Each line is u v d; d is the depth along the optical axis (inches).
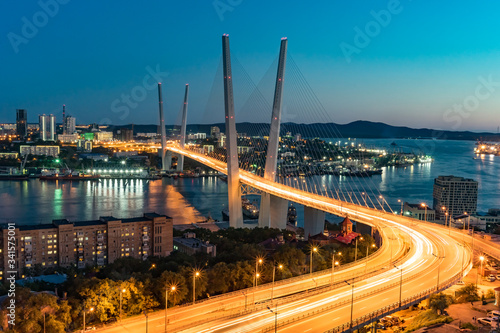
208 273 4581.7
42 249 6756.9
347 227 7106.3
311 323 3262.8
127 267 5315.0
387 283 4128.9
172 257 5649.6
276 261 5216.5
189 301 4288.9
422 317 3796.8
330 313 3447.3
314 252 5639.8
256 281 4461.1
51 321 3508.9
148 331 3307.1
